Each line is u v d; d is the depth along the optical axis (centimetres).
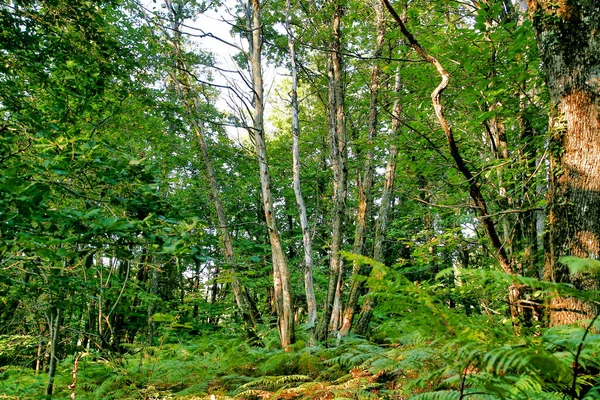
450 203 694
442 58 538
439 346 259
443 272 210
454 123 704
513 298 508
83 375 581
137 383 533
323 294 1253
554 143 343
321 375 511
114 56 587
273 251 716
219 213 1070
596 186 312
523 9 600
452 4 682
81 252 275
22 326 490
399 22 455
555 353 211
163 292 1426
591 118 321
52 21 525
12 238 264
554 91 346
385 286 207
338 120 822
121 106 602
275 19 942
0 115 450
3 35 470
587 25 328
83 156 297
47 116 456
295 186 807
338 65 830
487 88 522
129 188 331
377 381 435
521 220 652
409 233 1088
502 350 155
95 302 527
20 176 270
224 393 504
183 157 1183
